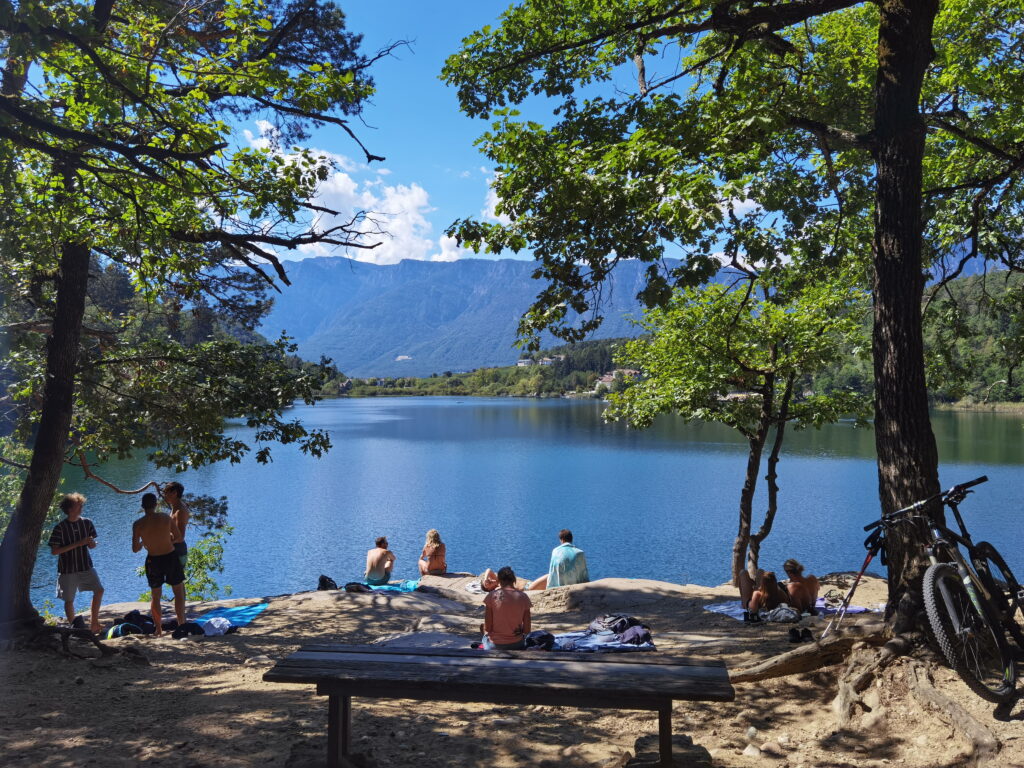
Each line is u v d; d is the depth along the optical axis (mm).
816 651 5234
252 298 12570
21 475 19109
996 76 9531
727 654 6559
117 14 7688
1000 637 4473
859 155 9211
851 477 62000
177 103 6875
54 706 5355
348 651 3975
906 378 5664
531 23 9117
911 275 5777
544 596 12641
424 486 61438
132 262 9578
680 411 13992
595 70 9414
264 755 4152
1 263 10086
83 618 10016
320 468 75688
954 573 4633
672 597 11977
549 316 7203
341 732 3797
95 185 8758
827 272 9336
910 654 4859
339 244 7961
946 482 55312
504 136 7484
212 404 12000
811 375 14188
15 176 7262
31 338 11227
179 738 4496
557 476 67125
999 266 11102
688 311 13617
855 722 4480
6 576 8539
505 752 4270
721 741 4426
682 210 5879
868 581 11781
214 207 7746
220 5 8969
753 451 13945
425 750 4293
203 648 7957
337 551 36438
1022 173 9836
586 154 7090
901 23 5965
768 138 7359
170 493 9828
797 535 38906
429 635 8672
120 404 12328
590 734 4590
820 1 6633
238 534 40938
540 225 7004
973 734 3881
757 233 6129
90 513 40344
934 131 10266
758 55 8602
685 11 7121
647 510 47875
